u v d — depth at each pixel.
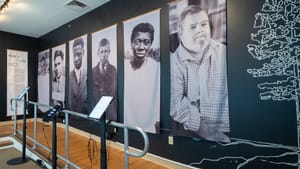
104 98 1.89
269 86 1.99
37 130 4.77
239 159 2.15
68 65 4.89
